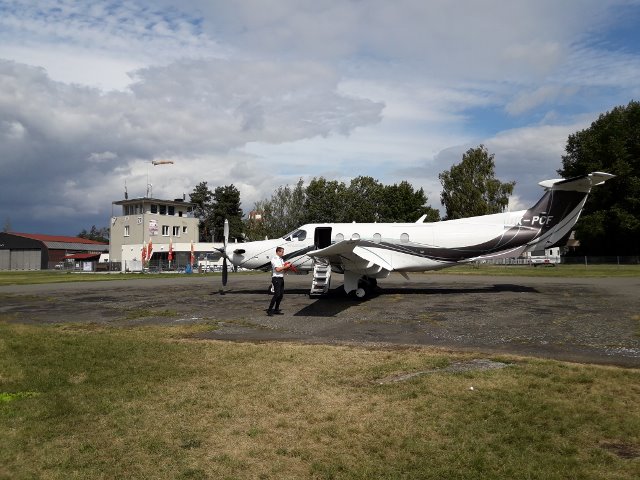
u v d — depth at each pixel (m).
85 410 5.75
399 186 68.62
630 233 53.50
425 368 7.35
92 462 4.44
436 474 4.16
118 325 12.16
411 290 19.33
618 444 4.68
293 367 7.53
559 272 33.38
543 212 18.09
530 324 11.25
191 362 7.94
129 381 6.90
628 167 52.34
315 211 57.06
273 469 4.29
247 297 17.94
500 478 4.07
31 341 9.73
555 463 4.30
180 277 35.12
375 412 5.57
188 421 5.39
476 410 5.54
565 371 6.99
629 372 6.89
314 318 12.65
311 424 5.27
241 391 6.39
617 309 13.37
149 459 4.50
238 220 82.12
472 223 18.20
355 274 16.56
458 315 12.76
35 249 85.12
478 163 60.44
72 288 25.06
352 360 7.91
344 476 4.15
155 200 61.88
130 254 59.28
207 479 4.13
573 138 60.03
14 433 5.09
